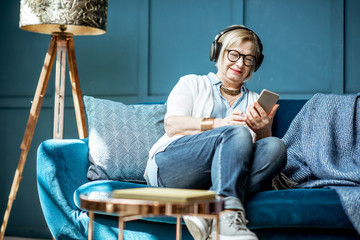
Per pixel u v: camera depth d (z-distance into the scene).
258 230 1.76
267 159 1.76
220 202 1.26
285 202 1.70
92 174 2.23
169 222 1.82
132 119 2.37
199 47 3.30
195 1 3.32
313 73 3.15
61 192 2.03
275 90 3.20
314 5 3.16
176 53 3.34
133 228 1.92
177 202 1.19
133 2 3.39
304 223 1.69
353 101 2.21
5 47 3.57
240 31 2.12
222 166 1.62
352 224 1.66
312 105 2.27
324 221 1.68
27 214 3.47
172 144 1.86
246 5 3.25
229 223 1.46
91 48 3.46
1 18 3.58
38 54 3.51
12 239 3.36
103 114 2.37
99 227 1.96
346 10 3.12
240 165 1.61
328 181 1.91
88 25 2.71
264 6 3.23
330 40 3.13
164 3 3.37
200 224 1.47
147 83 3.36
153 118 2.40
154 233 1.89
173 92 2.12
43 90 2.87
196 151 1.77
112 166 2.26
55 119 2.88
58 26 2.93
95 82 3.44
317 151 2.12
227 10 3.26
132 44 3.39
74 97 2.95
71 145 2.27
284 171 2.10
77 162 2.22
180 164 1.82
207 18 3.30
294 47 3.18
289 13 3.19
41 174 2.06
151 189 1.36
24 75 3.53
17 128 3.52
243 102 2.17
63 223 2.02
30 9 2.67
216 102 2.13
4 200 3.52
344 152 2.12
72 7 2.65
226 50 2.13
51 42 2.90
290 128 2.28
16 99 3.52
